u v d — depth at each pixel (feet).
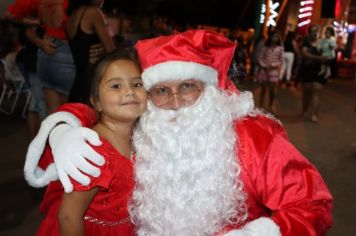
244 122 4.59
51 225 4.97
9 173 12.17
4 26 19.35
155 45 4.56
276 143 4.40
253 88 34.45
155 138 4.52
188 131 4.42
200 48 4.42
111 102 4.61
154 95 4.62
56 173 4.70
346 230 10.09
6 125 17.52
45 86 11.30
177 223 4.51
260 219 4.22
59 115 4.88
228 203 4.41
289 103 28.96
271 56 24.50
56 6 10.46
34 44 11.50
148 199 4.65
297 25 56.70
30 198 10.70
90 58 9.34
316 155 16.47
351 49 63.31
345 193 12.44
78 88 9.33
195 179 4.43
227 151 4.41
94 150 4.39
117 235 4.92
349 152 17.08
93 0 9.50
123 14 32.73
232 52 4.72
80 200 4.40
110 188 4.65
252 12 57.11
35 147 4.72
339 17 60.08
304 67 22.95
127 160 4.73
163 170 4.51
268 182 4.32
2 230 9.13
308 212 4.17
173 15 54.54
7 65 19.36
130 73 4.64
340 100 33.99
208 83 4.57
